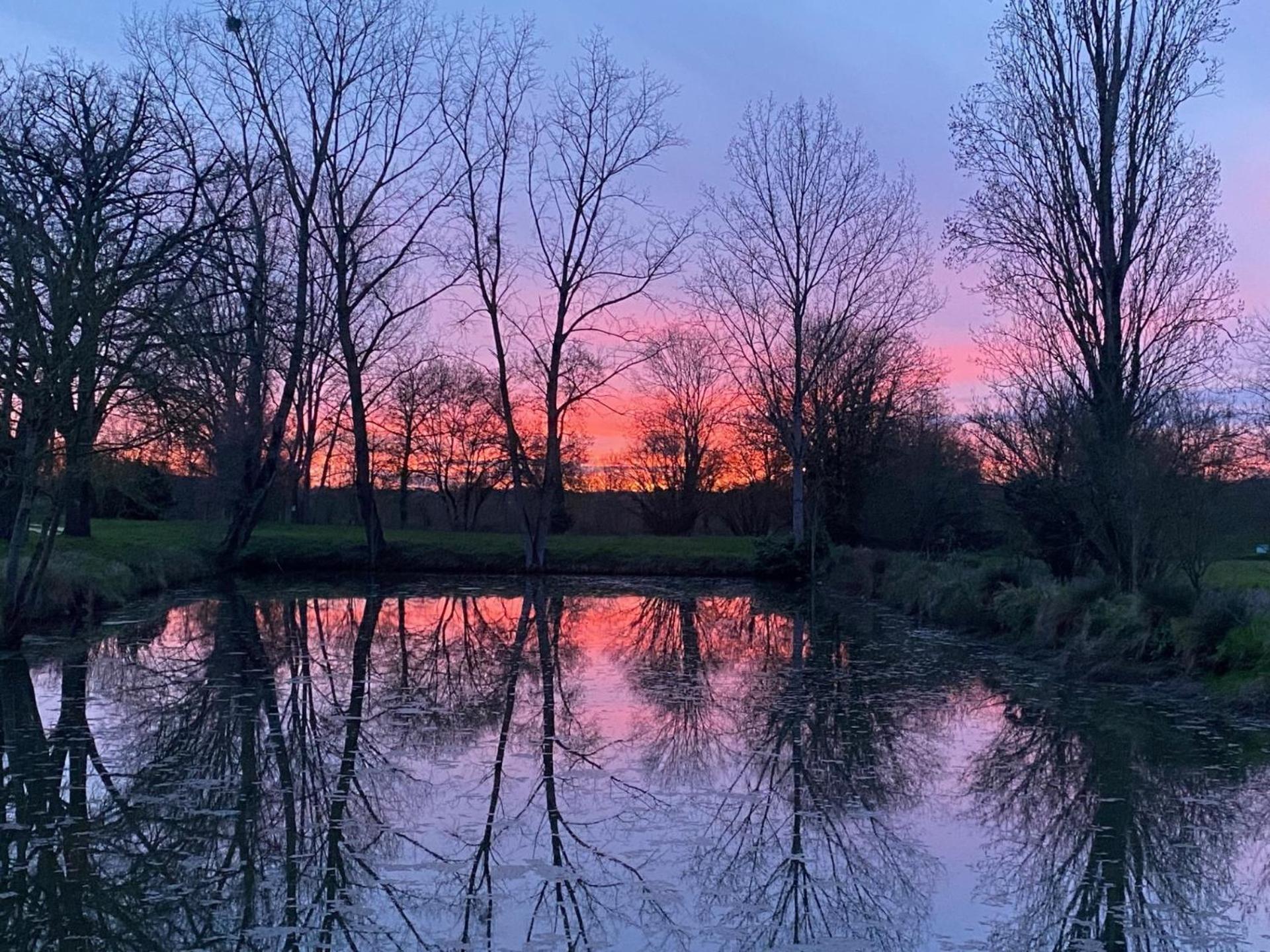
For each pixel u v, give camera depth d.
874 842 8.37
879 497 33.12
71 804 9.02
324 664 16.05
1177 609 14.68
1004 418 25.50
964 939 6.64
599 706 13.30
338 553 33.47
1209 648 13.82
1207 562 15.80
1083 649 15.59
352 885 7.32
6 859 7.77
